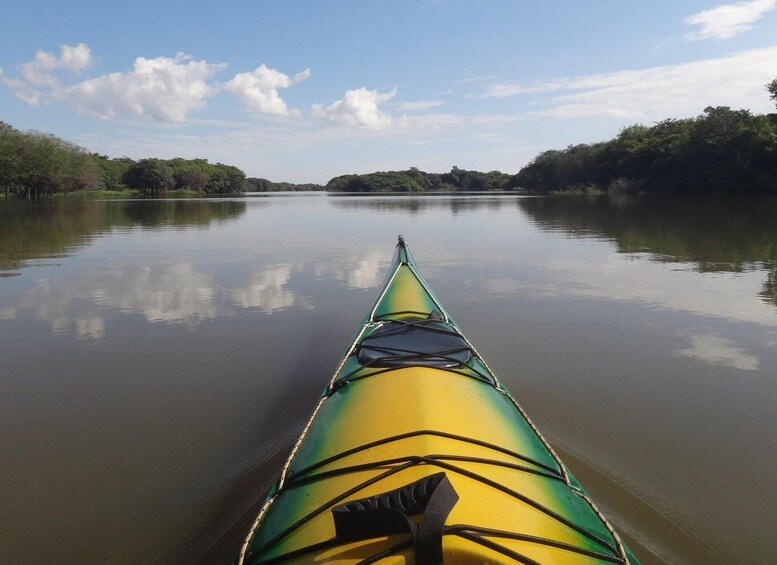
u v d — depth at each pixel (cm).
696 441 466
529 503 273
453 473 276
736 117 4372
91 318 845
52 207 3912
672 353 662
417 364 417
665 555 338
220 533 369
